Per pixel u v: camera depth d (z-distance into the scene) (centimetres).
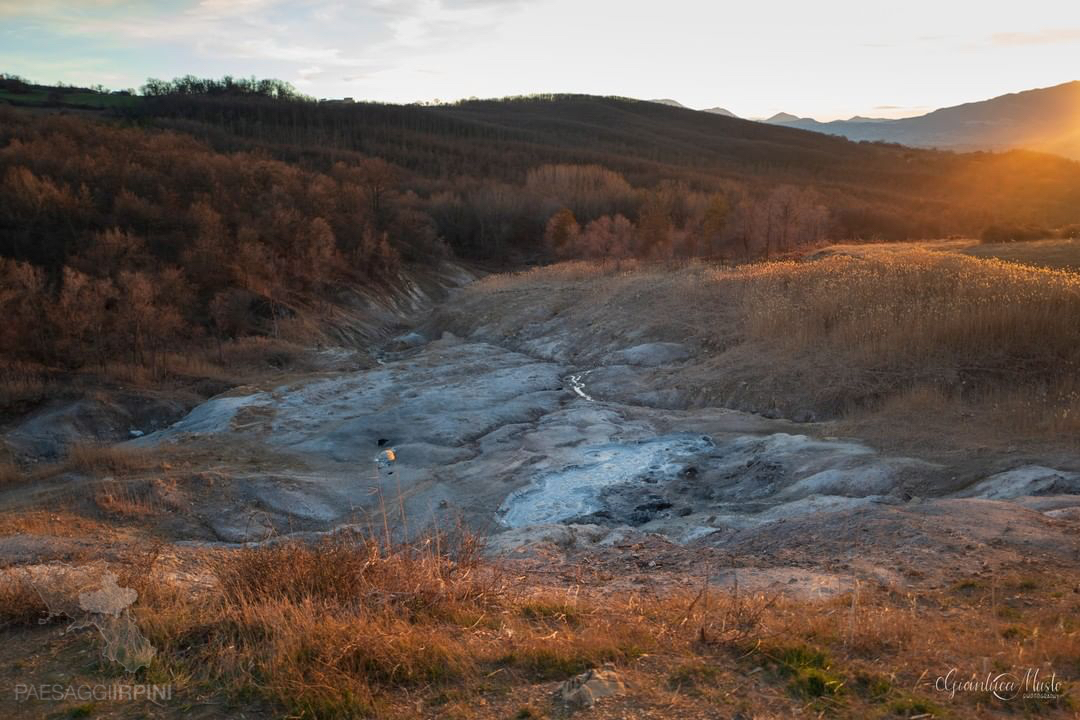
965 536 816
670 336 2584
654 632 543
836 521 935
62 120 6644
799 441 1456
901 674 465
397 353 3647
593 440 1727
